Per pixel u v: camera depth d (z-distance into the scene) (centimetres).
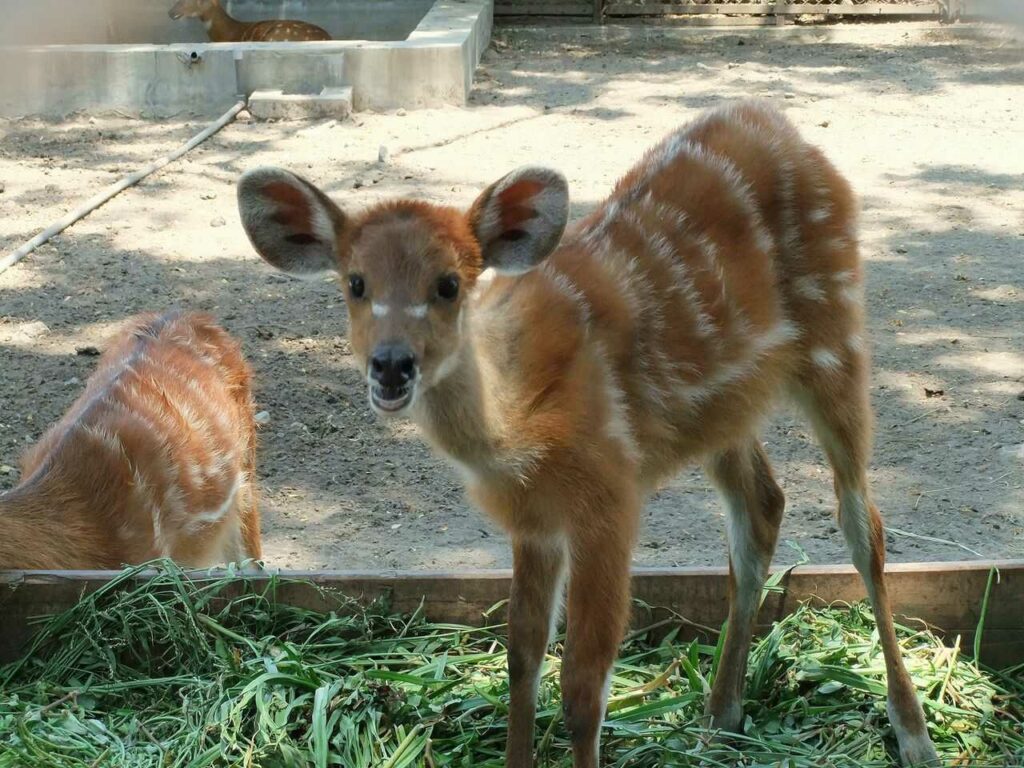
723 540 635
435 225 414
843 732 459
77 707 456
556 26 1984
